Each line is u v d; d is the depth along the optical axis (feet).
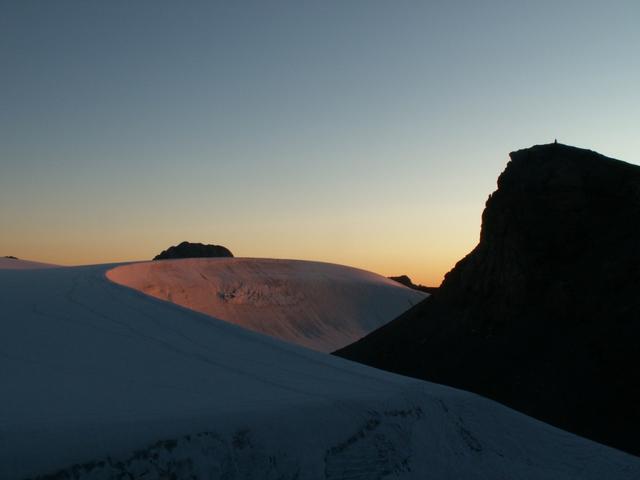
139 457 18.52
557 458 31.01
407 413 28.37
